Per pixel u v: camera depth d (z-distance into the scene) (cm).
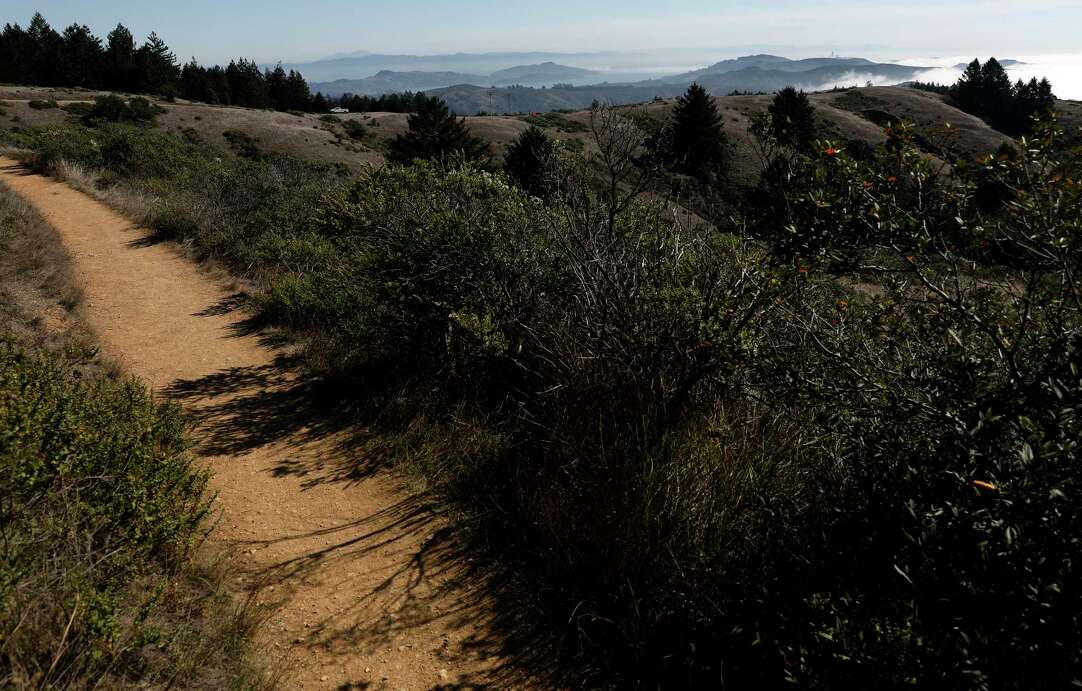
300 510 425
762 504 314
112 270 1010
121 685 239
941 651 218
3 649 220
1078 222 231
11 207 1160
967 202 262
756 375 362
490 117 6925
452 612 339
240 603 328
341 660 303
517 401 514
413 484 455
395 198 626
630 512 350
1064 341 220
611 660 304
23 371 372
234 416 563
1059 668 202
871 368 284
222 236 1155
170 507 341
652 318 431
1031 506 192
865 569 264
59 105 5138
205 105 7031
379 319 637
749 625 285
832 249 287
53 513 289
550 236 572
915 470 248
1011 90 8044
